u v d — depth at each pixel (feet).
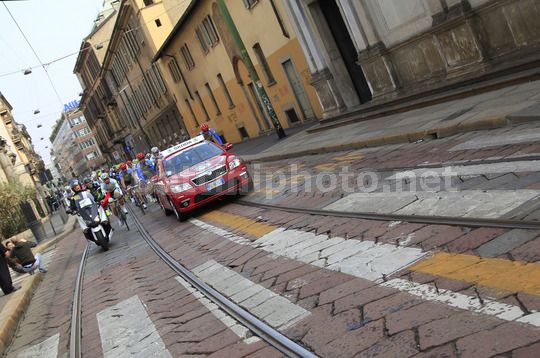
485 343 10.46
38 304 33.47
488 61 38.60
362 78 60.49
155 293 23.82
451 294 12.89
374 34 49.93
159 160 45.19
